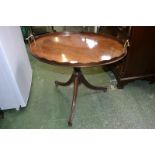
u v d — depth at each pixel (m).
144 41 1.67
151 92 1.96
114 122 1.60
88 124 1.58
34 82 2.10
